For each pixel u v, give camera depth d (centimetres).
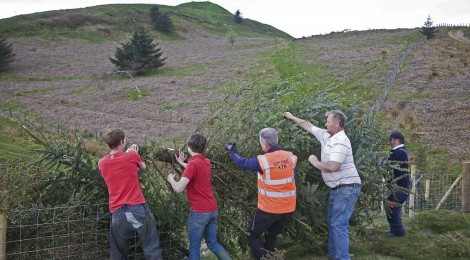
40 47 7338
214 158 631
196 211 554
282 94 647
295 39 7681
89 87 4738
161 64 5581
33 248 555
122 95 4366
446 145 2408
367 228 780
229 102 654
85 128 3169
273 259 566
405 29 7206
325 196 625
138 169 564
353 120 671
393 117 2906
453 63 4334
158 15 10075
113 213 525
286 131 624
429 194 1484
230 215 650
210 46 7800
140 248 589
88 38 8412
